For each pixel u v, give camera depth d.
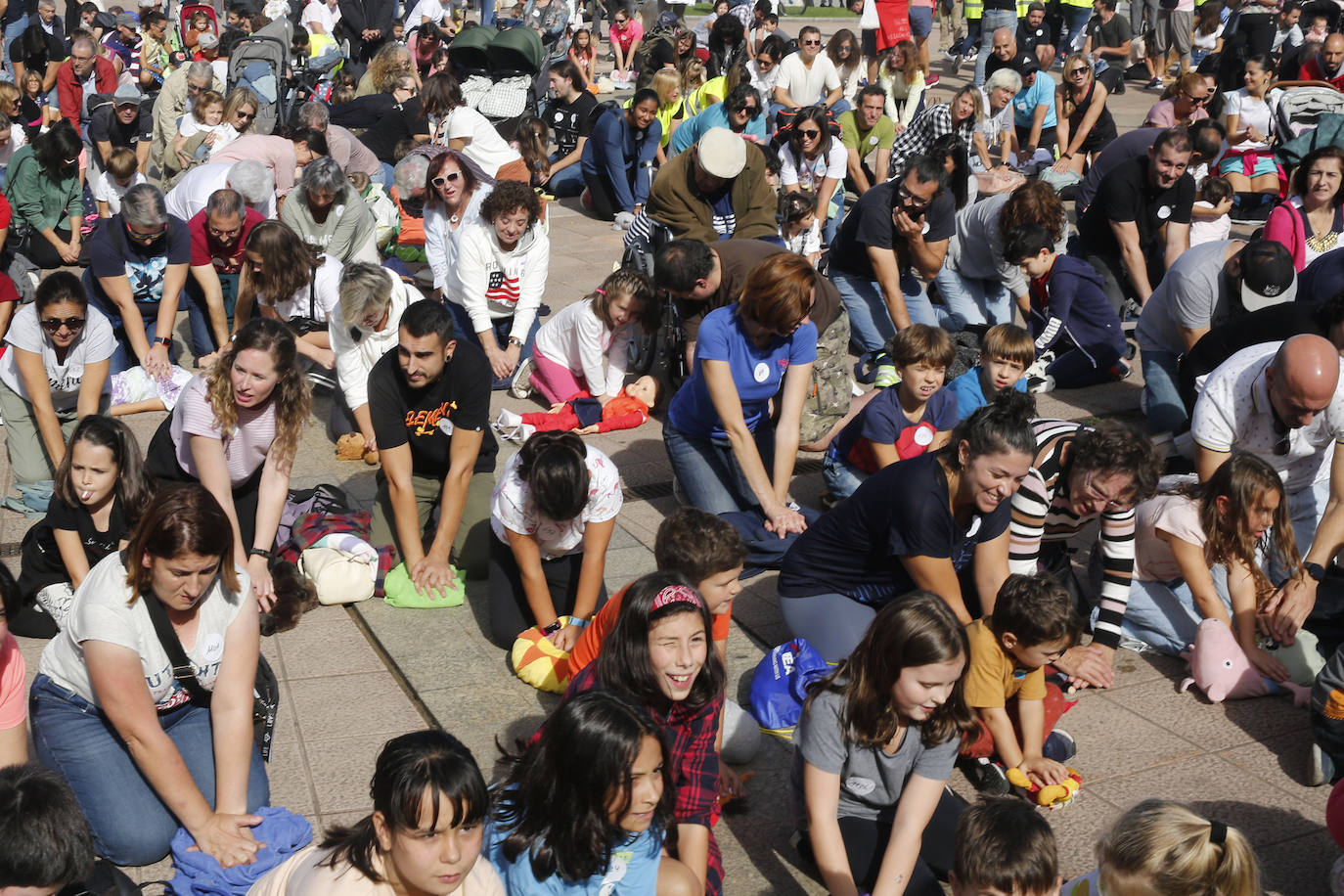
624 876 2.98
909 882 3.35
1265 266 5.78
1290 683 4.44
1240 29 14.05
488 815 2.97
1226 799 3.93
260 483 4.81
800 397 5.23
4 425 6.11
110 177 9.64
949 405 5.38
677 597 3.18
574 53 17.36
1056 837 3.74
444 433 4.96
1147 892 2.78
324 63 14.25
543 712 4.32
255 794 3.69
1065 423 4.45
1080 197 8.50
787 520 5.17
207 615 3.46
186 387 4.73
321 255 6.89
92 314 5.72
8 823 2.69
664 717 3.24
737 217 7.93
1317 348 4.50
